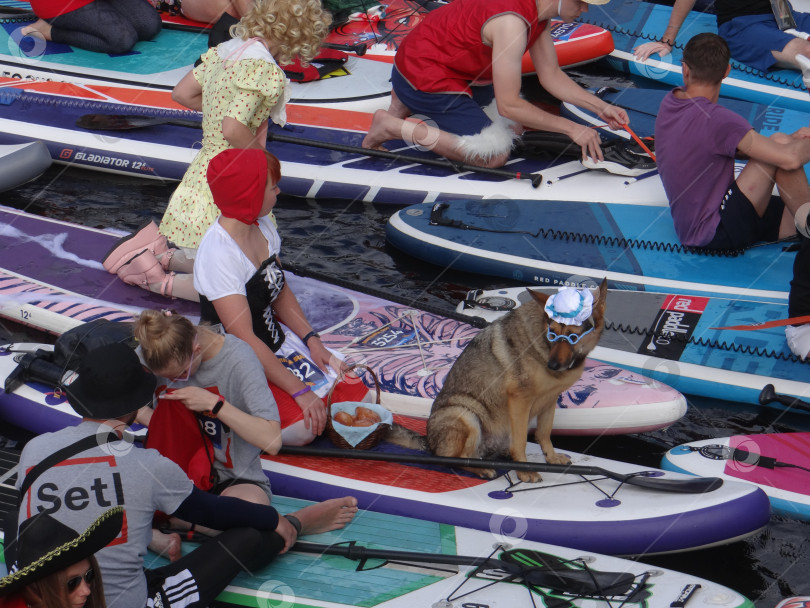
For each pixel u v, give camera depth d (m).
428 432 7.95
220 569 6.39
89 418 5.99
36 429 8.76
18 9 18.16
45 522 5.67
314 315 10.19
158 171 13.83
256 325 8.10
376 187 13.23
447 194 13.01
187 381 6.90
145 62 16.16
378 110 13.50
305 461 8.06
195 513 6.36
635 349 9.82
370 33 17.31
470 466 7.58
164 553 6.80
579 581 6.63
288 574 6.80
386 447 8.22
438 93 12.92
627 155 13.10
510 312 7.60
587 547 7.28
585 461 8.09
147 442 7.01
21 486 5.90
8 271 10.86
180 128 14.45
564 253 11.56
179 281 10.28
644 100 15.66
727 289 10.77
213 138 9.70
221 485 7.16
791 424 9.45
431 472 7.96
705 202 11.20
